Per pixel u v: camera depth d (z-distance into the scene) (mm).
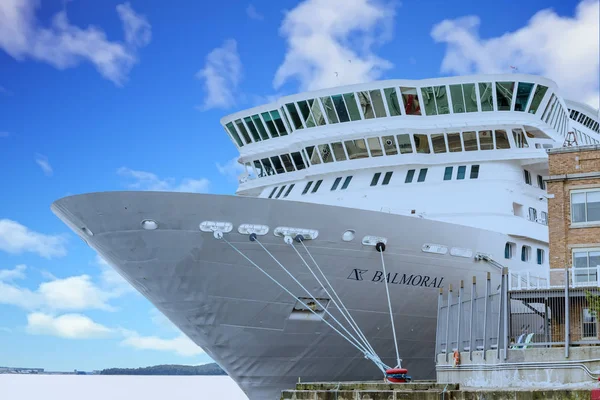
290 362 33688
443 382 30484
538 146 39344
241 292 31250
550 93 38281
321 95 38469
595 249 32906
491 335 29234
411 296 33781
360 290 32625
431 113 37812
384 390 27125
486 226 36031
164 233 29656
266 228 30078
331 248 31156
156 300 32500
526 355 26828
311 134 38938
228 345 32938
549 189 34156
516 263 36562
